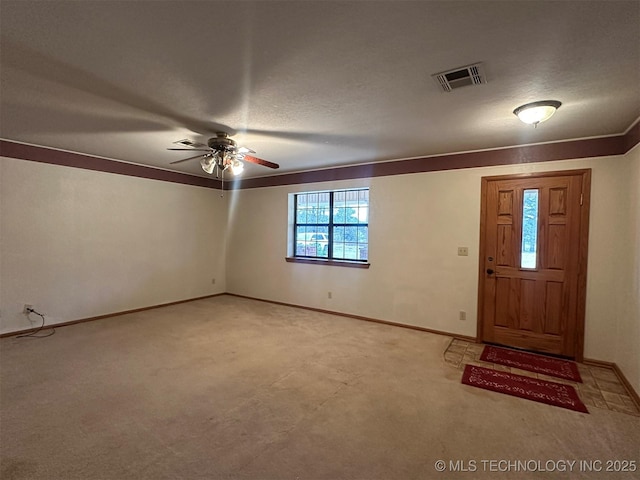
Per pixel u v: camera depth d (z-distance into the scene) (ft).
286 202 18.48
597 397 8.64
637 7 4.62
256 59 6.18
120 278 16.19
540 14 4.83
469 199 12.92
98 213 15.28
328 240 17.42
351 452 6.42
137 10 4.81
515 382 9.41
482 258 12.69
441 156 13.47
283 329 14.15
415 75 6.72
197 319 15.58
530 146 11.75
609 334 10.63
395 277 14.73
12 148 12.65
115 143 12.43
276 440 6.74
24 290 13.15
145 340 12.61
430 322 13.87
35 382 9.08
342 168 16.21
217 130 10.43
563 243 11.30
